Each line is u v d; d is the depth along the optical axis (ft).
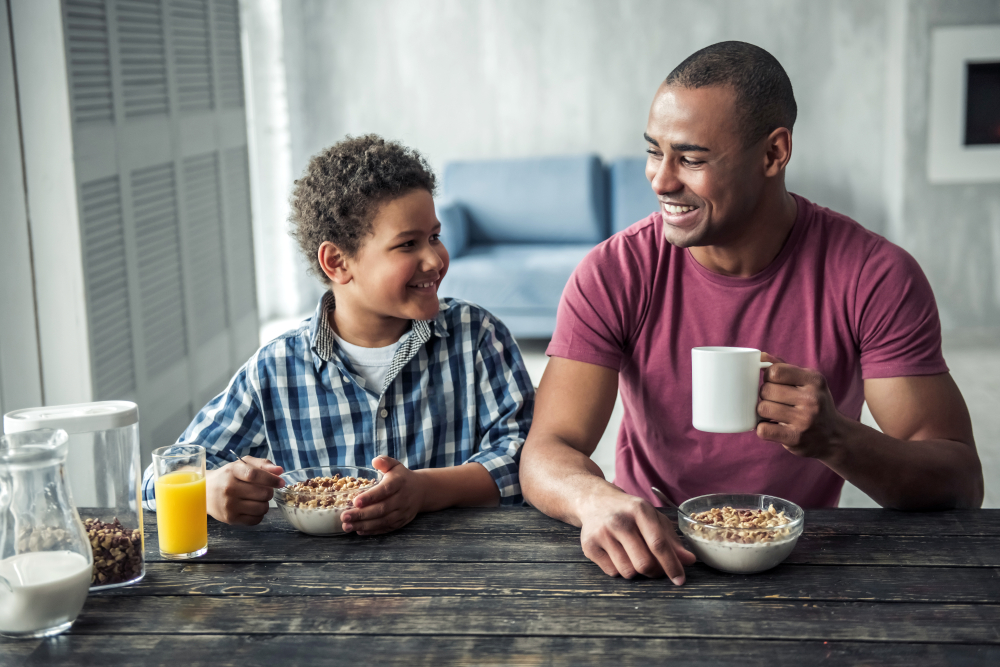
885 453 3.35
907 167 15.26
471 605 2.71
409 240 3.90
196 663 2.41
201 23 9.77
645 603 2.70
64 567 2.56
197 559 3.08
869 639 2.46
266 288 17.60
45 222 6.75
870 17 16.38
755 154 3.71
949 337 15.05
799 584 2.81
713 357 3.07
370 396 4.14
